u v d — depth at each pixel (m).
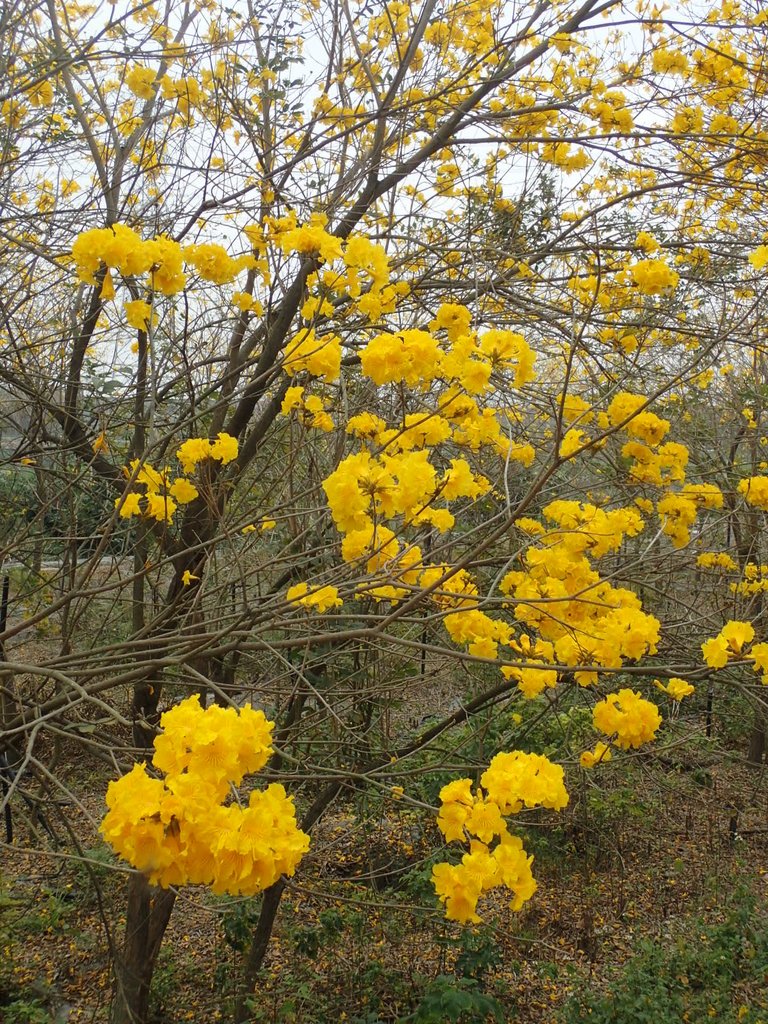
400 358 1.93
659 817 6.12
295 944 4.69
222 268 2.17
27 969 4.54
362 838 5.18
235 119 3.87
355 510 1.83
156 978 4.57
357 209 3.79
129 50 3.16
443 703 5.30
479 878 1.49
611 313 3.61
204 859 1.14
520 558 2.72
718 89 3.90
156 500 2.70
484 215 4.23
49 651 4.79
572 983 4.42
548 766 1.62
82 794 5.66
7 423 3.97
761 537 4.75
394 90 3.56
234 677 4.37
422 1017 3.64
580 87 4.05
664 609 4.02
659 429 2.65
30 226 3.30
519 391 3.41
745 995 4.25
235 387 3.88
